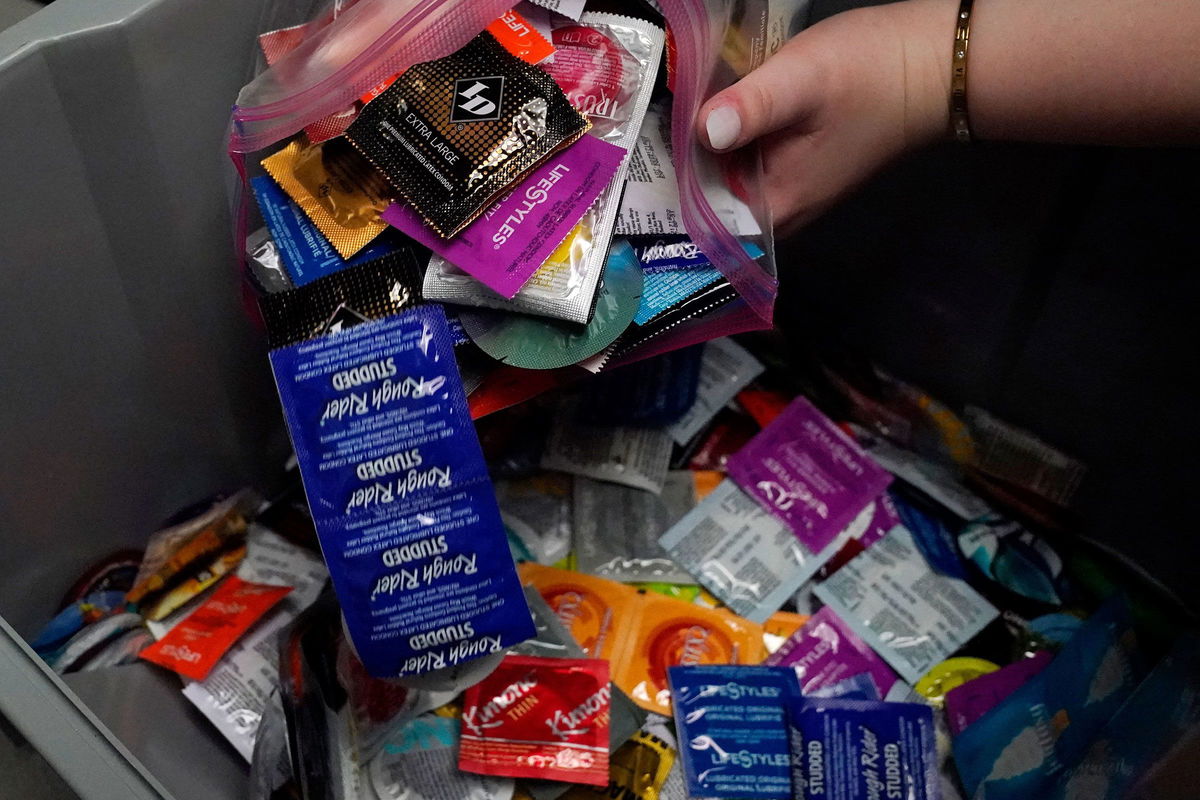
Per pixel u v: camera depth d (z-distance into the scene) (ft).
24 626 2.05
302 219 1.71
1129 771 1.76
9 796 1.57
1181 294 2.02
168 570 2.24
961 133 1.91
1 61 1.54
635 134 1.68
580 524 2.40
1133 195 1.96
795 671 2.21
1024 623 2.32
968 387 2.56
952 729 2.17
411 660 1.57
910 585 2.36
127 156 1.77
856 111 1.86
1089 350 2.25
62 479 1.98
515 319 1.61
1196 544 2.30
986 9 1.74
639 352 1.81
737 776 2.07
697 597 2.36
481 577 1.55
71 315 1.84
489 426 2.38
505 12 1.65
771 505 2.43
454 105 1.59
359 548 1.52
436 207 1.55
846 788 2.02
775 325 2.65
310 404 1.53
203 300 2.07
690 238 1.72
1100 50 1.66
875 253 2.45
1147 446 2.27
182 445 2.23
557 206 1.58
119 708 1.95
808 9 1.98
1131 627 2.20
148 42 1.69
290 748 1.85
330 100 1.64
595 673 2.06
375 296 1.56
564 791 2.03
